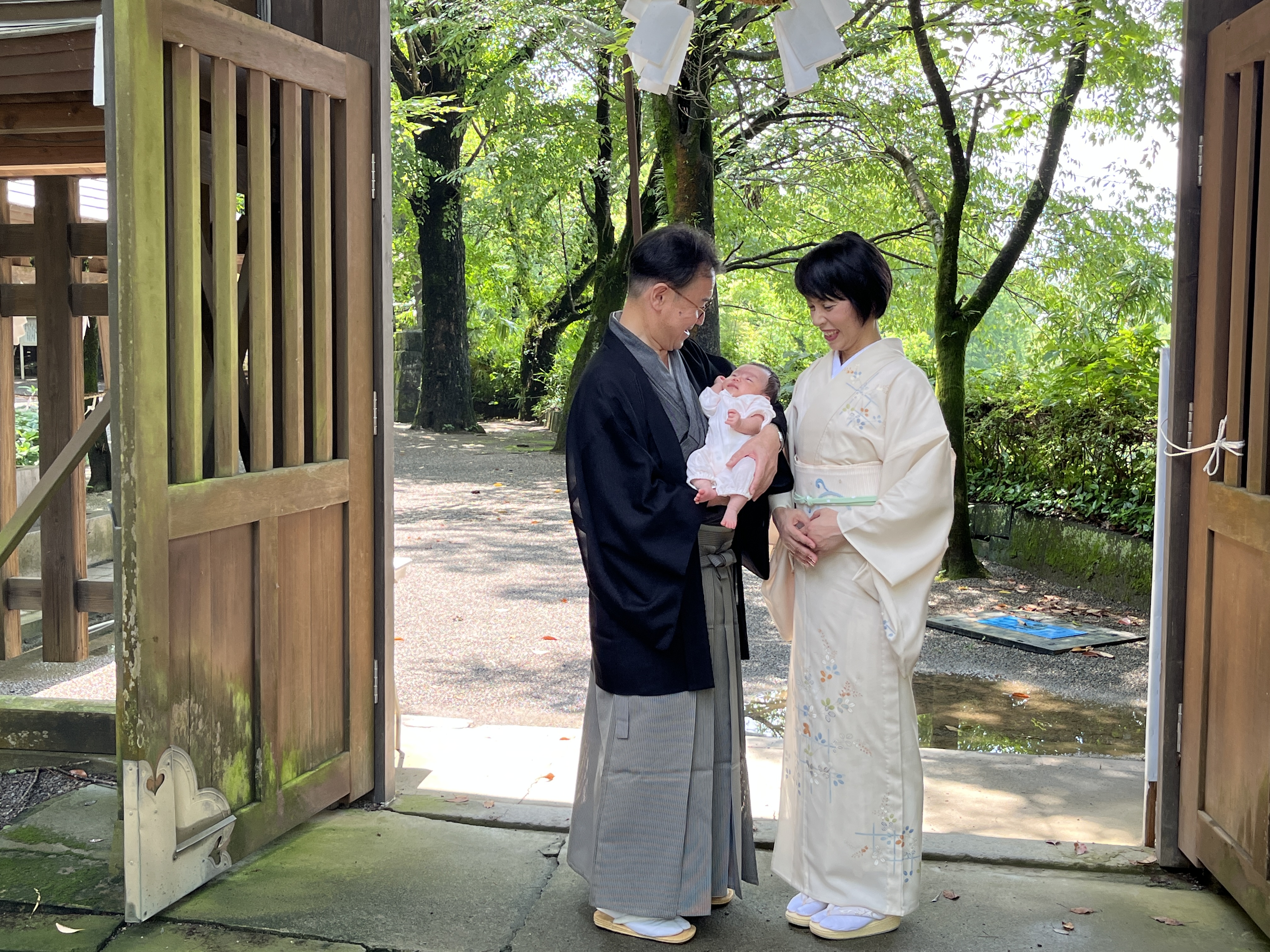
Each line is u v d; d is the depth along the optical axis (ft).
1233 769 8.17
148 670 7.68
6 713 11.57
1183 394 8.97
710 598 7.88
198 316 8.10
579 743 12.21
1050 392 23.65
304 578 9.40
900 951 7.65
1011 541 24.04
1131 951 7.66
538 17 35.17
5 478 15.43
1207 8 8.71
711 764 7.87
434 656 16.35
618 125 47.11
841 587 7.75
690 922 8.04
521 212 52.80
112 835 9.56
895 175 37.78
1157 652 9.23
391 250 10.27
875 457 7.69
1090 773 11.37
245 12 10.25
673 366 8.04
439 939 7.78
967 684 15.33
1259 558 7.73
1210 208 8.64
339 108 9.68
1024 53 25.95
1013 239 21.93
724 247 47.34
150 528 7.60
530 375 64.18
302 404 9.35
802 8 9.70
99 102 9.41
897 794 7.68
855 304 7.70
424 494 33.65
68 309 14.74
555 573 22.48
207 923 7.93
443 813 10.02
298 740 9.41
